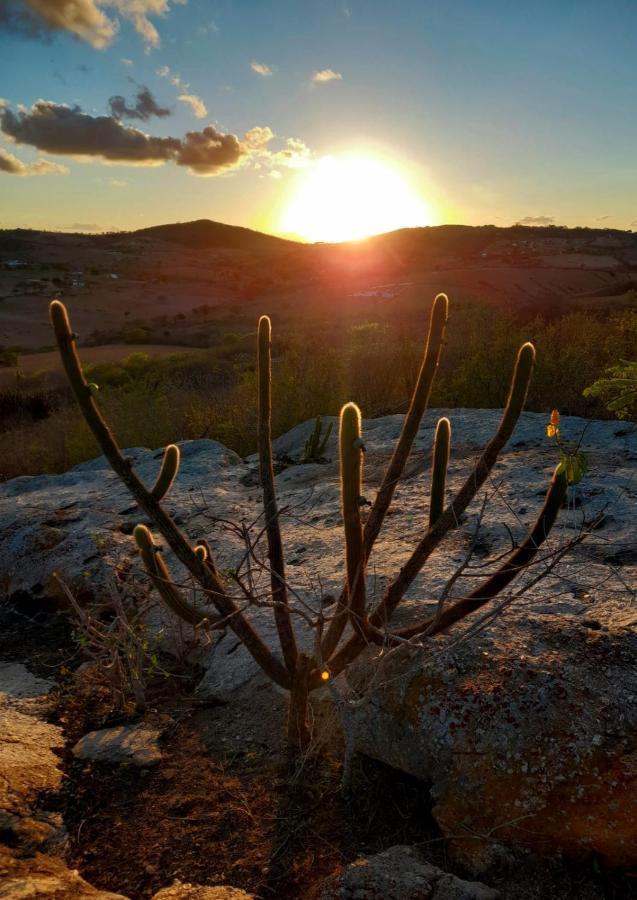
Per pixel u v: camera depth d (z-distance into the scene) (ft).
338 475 18.54
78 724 9.61
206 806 7.77
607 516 12.67
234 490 18.74
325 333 53.57
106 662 11.14
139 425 30.63
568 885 6.37
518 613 8.96
